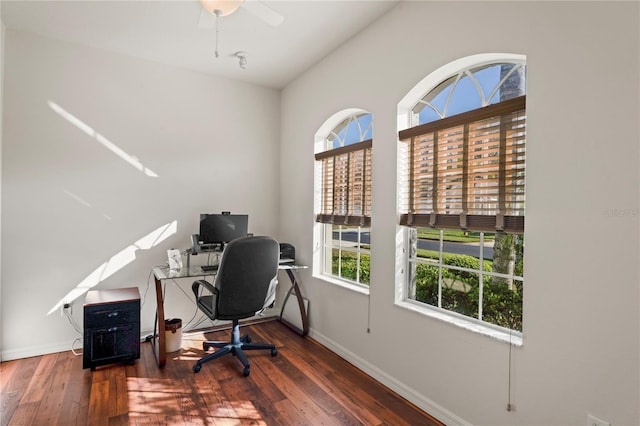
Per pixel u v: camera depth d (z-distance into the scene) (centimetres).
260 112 393
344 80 292
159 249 334
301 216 362
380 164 252
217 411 207
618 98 132
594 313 139
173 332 294
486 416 178
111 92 311
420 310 221
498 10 175
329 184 327
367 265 287
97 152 306
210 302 272
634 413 128
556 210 151
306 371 262
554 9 152
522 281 181
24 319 278
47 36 284
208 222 328
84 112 300
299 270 363
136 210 323
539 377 157
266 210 398
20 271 277
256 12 196
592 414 140
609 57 135
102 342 258
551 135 153
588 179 141
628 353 130
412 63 225
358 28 269
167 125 338
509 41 171
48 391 227
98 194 306
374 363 254
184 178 347
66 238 293
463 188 200
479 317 197
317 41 289
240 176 380
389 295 242
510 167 178
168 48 304
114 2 236
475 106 203
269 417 202
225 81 370
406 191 241
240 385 238
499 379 173
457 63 201
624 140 131
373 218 258
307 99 350
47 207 286
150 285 330
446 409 199
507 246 191
